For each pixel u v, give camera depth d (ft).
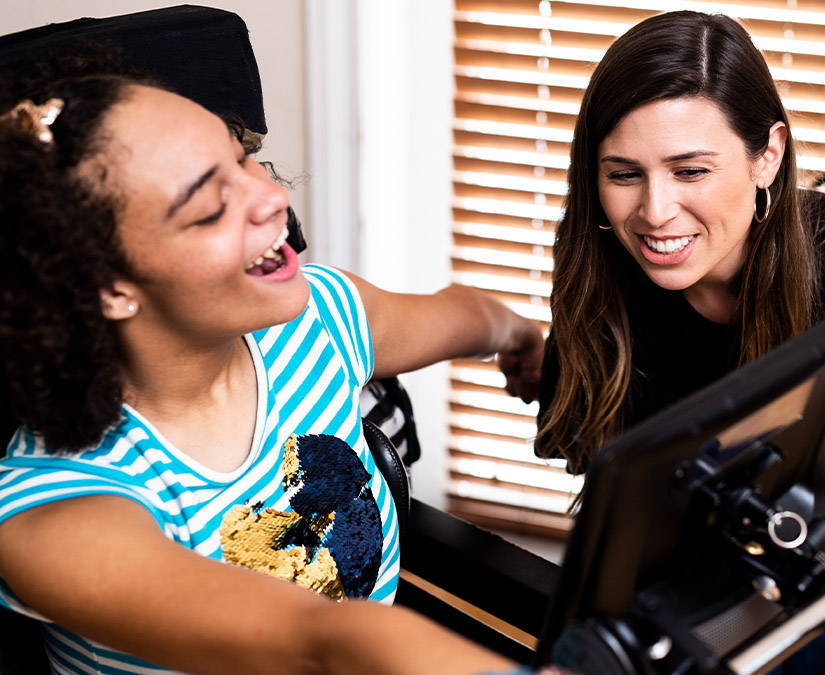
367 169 6.76
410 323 4.84
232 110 4.79
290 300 3.50
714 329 4.87
